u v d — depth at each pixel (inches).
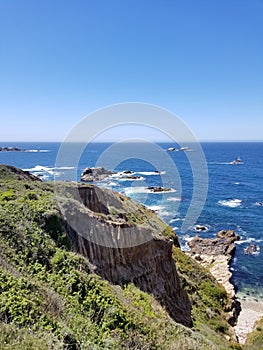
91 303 425.7
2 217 520.7
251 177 3969.0
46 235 542.6
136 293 581.6
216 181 3651.6
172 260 848.3
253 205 2534.5
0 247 455.8
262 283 1267.2
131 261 681.0
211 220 2116.1
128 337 385.4
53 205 620.7
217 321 843.4
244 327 931.3
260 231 1914.4
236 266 1430.9
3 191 709.3
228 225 2021.4
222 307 983.0
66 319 357.1
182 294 818.8
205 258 1488.7
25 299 332.5
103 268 595.5
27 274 429.7
